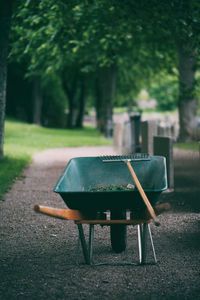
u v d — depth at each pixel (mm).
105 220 5074
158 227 6984
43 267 5156
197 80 18719
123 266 5164
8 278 4797
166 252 5672
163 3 12734
